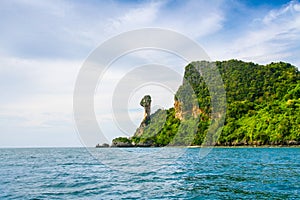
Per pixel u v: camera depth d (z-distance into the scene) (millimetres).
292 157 45875
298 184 17609
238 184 17672
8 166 32281
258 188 16406
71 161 37969
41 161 39781
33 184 18344
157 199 13766
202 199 13758
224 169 25875
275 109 105562
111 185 17438
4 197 14570
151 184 17625
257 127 101688
